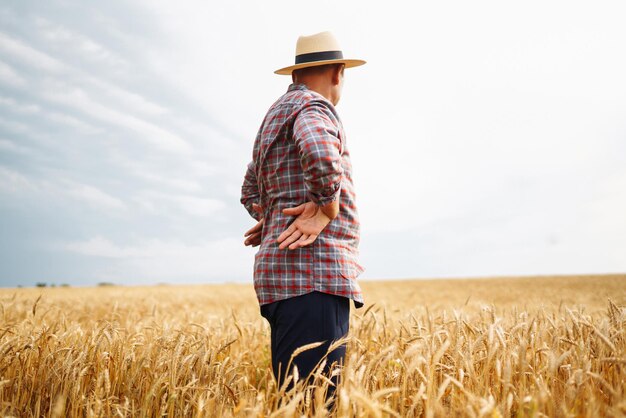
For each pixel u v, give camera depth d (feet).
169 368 8.41
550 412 6.29
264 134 8.47
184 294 63.98
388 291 78.64
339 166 7.33
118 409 7.25
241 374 9.72
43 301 35.68
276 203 8.37
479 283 117.08
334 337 7.72
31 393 8.64
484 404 5.72
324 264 7.75
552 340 8.80
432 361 7.16
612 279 118.21
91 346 9.52
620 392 6.97
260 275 8.12
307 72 8.80
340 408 6.21
